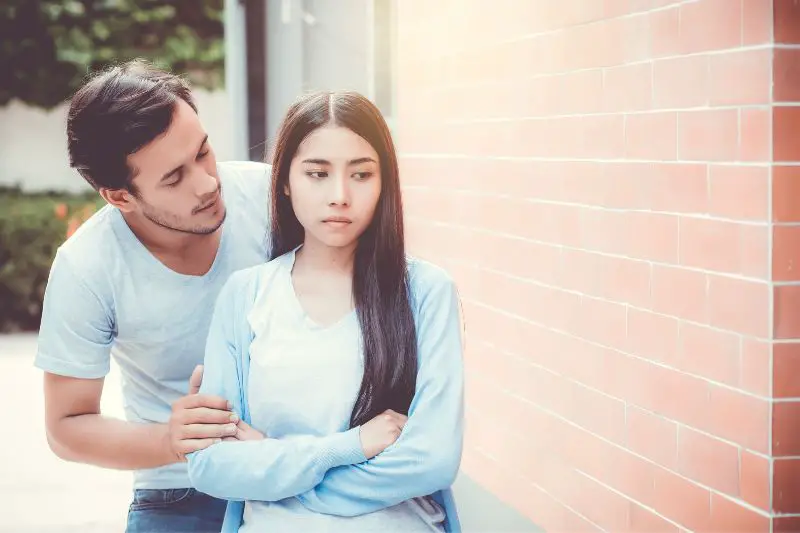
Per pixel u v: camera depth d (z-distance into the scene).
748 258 2.17
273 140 1.94
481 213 3.51
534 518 3.20
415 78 4.04
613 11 2.64
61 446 2.26
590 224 2.80
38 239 9.00
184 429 1.83
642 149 2.54
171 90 2.09
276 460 1.76
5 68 10.52
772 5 2.08
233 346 1.90
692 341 2.37
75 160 2.14
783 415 2.13
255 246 2.38
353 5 5.03
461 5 3.59
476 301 3.58
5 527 3.99
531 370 3.19
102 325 2.27
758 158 2.13
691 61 2.33
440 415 1.80
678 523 2.44
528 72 3.12
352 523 1.78
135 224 2.26
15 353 7.89
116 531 3.94
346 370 1.81
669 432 2.47
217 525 2.45
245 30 6.20
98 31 10.53
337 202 1.77
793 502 2.15
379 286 1.85
